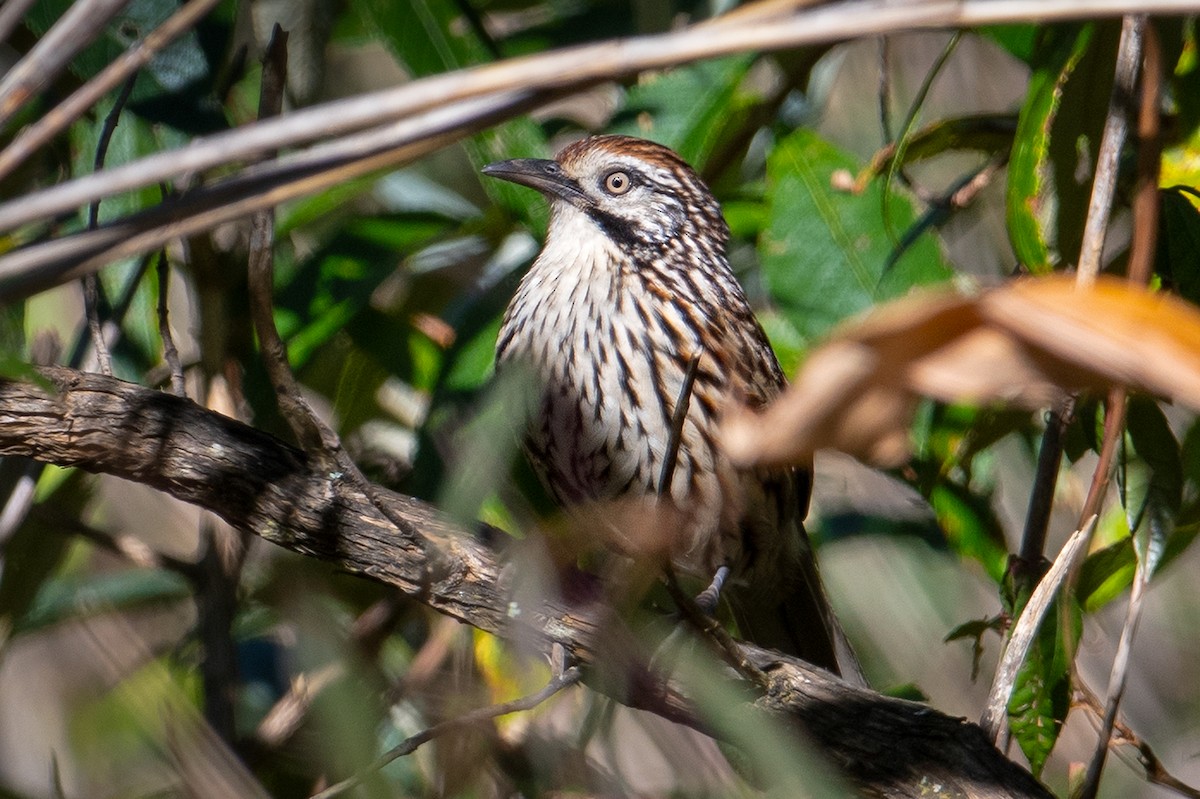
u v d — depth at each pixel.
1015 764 6.41
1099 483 6.39
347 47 10.62
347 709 4.14
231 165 8.14
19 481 8.33
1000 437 8.34
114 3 4.33
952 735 6.42
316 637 4.21
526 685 8.22
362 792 4.12
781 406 3.26
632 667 6.54
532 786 7.68
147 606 9.91
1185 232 7.48
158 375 8.93
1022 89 10.39
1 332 7.68
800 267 8.72
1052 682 6.86
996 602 10.38
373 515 6.89
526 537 6.77
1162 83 7.01
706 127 8.99
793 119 10.12
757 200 9.72
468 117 4.23
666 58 3.98
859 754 6.47
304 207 8.88
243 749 8.19
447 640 8.52
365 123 4.08
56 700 9.25
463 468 4.62
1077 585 8.52
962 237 10.16
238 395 8.88
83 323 8.80
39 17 7.34
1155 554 7.26
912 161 8.73
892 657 10.05
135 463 6.83
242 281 8.98
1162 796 10.73
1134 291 3.18
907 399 3.22
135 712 4.67
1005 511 10.33
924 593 10.13
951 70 10.45
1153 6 3.81
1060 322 3.11
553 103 4.27
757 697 6.57
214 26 7.70
